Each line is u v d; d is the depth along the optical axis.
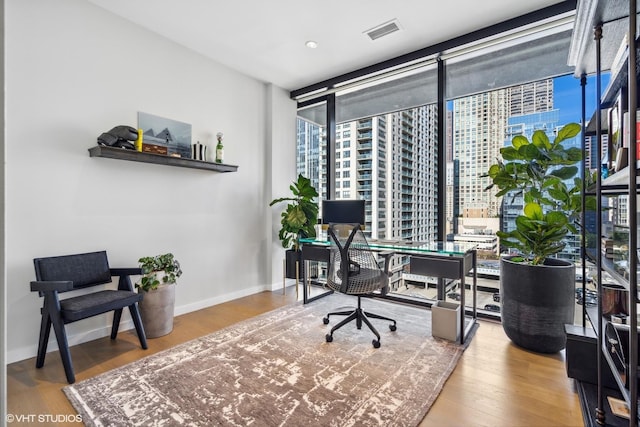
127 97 2.72
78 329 2.44
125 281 2.54
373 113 3.76
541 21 2.48
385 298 3.52
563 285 2.15
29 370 2.03
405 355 2.19
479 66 2.98
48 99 2.29
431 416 1.56
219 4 2.48
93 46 2.51
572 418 1.54
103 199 2.59
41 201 2.26
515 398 1.71
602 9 1.34
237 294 3.70
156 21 2.73
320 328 2.71
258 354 2.22
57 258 2.22
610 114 1.53
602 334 1.43
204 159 3.31
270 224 4.04
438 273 2.50
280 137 4.18
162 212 3.00
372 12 2.55
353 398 1.70
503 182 2.41
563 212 2.22
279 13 2.59
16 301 2.15
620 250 1.54
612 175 1.39
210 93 3.40
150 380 1.89
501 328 2.68
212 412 1.59
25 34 2.18
